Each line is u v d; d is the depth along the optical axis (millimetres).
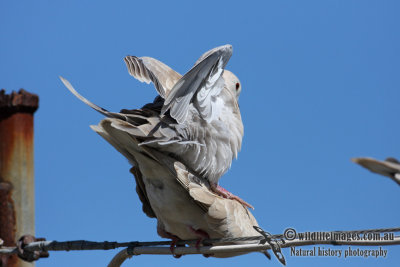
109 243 11648
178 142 10422
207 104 11102
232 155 11953
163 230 12070
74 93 10414
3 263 12391
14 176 12484
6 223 12367
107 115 10406
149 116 10742
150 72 11570
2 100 12672
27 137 12664
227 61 10891
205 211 10945
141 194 12070
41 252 12156
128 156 11359
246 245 10094
